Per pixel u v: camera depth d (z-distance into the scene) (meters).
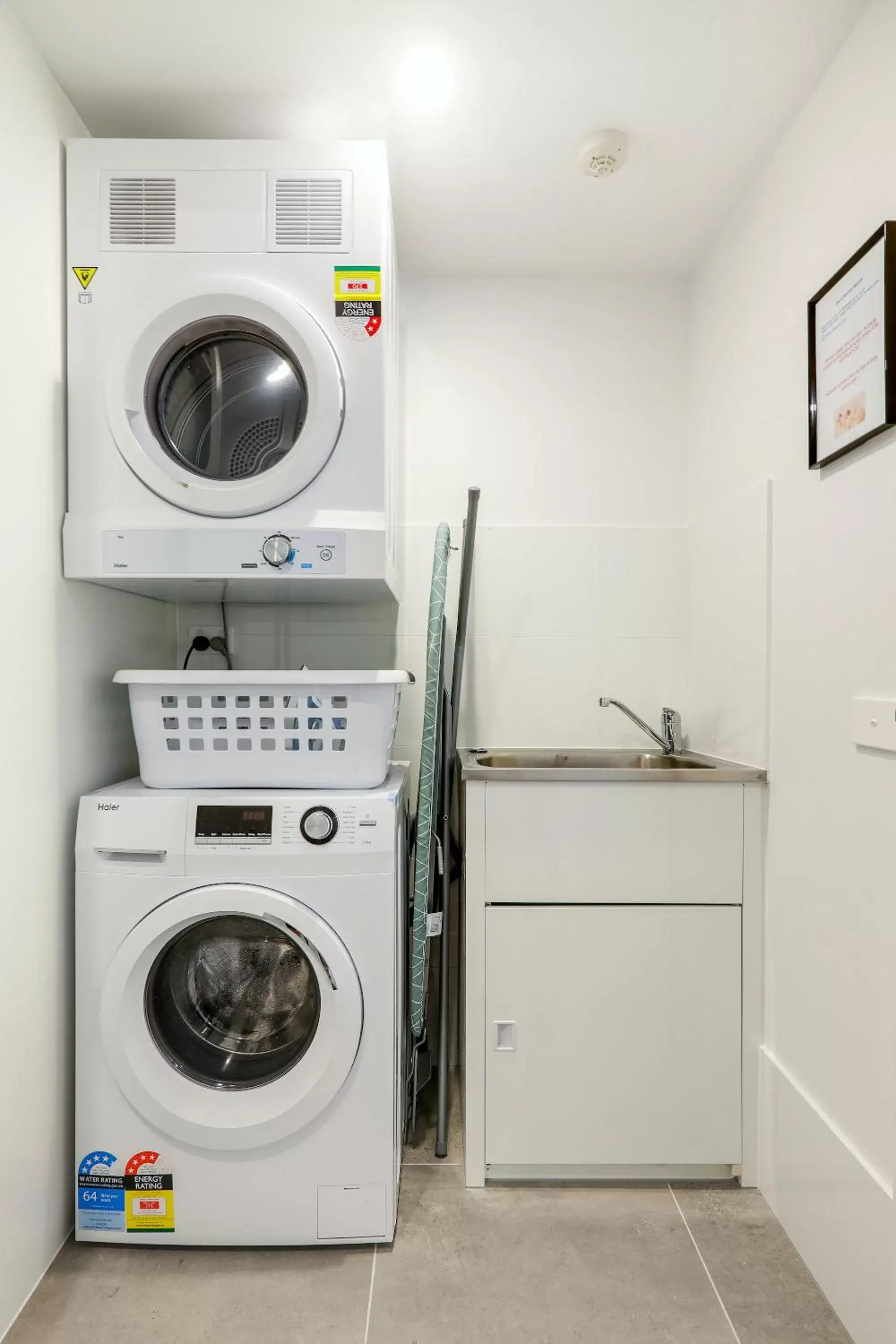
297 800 1.35
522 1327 1.20
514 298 2.11
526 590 2.09
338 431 1.41
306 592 1.78
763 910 1.57
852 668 1.25
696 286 2.05
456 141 1.57
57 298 1.38
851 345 1.24
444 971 1.66
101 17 1.25
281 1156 1.34
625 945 1.56
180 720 1.43
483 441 2.10
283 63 1.35
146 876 1.33
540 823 1.56
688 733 2.06
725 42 1.30
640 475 2.11
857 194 1.26
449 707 1.84
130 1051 1.31
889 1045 1.13
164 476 1.39
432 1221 1.44
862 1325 1.16
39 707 1.32
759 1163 1.56
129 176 1.42
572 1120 1.56
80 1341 1.17
